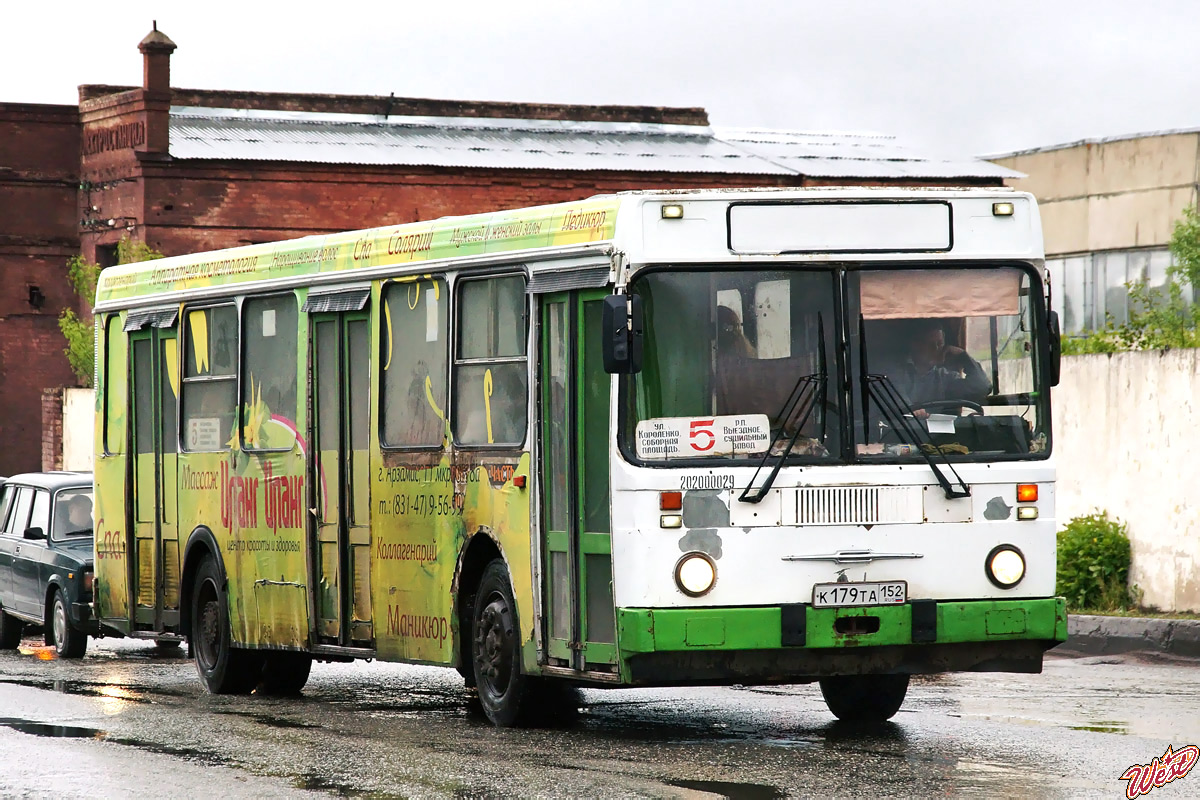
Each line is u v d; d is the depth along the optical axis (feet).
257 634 65.72
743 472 47.93
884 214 49.44
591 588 49.67
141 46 200.44
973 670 49.39
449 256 56.08
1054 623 49.42
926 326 49.42
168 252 199.21
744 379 48.32
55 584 87.04
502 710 53.36
